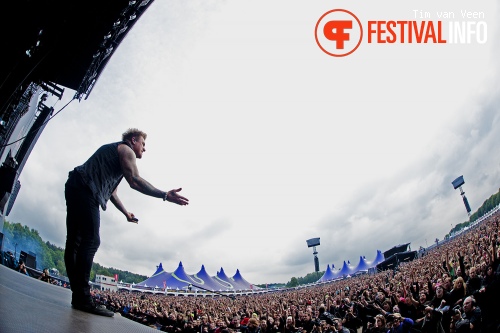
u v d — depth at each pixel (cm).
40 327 101
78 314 185
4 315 103
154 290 4450
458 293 781
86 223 252
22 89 792
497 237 1469
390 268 4541
